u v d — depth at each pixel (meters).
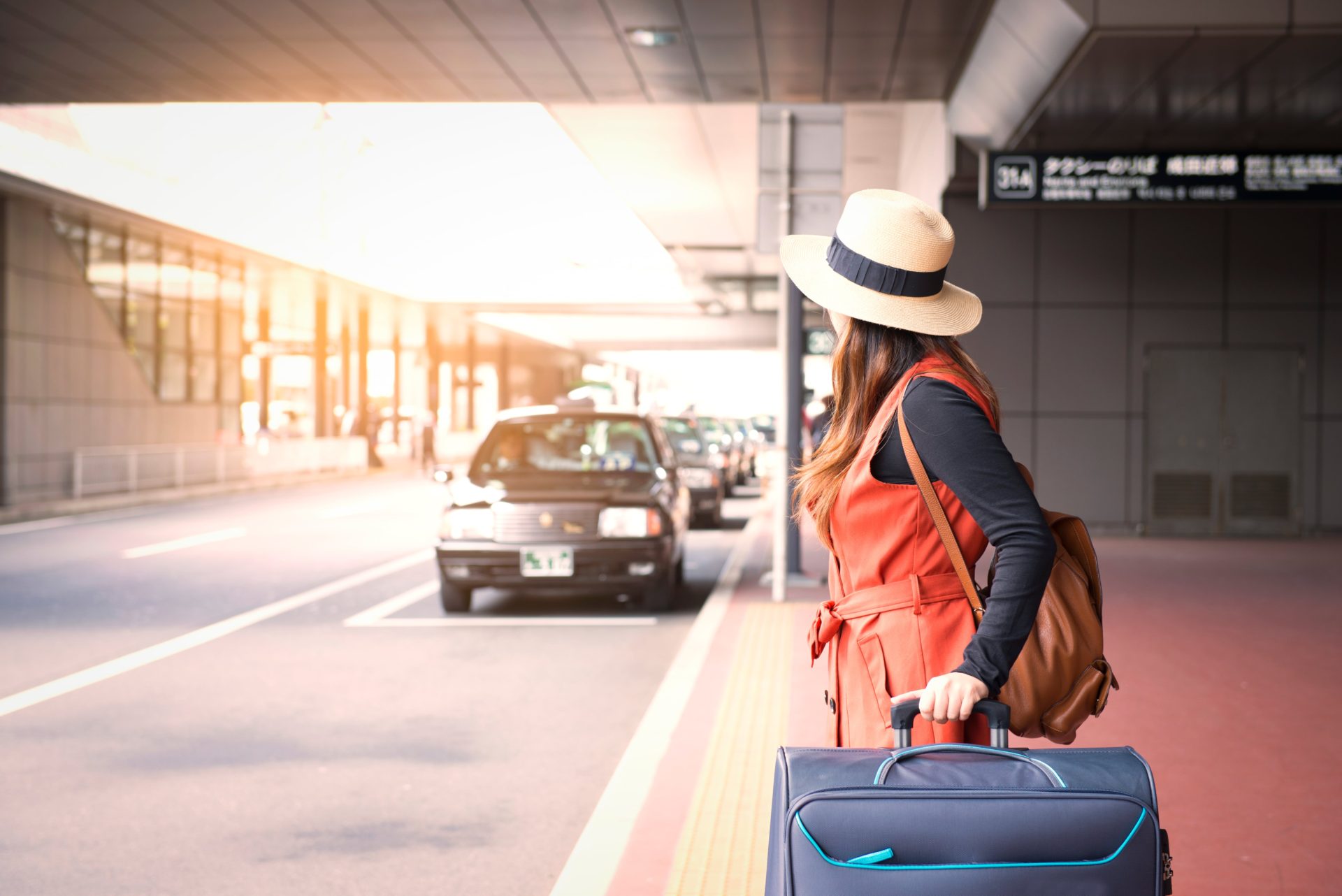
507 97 14.12
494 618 9.82
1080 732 5.78
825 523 2.29
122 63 12.88
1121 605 10.15
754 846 4.14
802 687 6.85
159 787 5.19
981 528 2.01
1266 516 16.83
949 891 1.74
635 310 42.97
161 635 8.99
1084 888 1.76
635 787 4.99
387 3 10.87
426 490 28.75
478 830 4.62
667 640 8.78
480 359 64.81
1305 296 16.73
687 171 21.59
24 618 9.77
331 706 6.69
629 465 10.81
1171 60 11.09
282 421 40.56
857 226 2.19
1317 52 10.81
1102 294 16.77
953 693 1.87
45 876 4.14
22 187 20.12
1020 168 14.28
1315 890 3.74
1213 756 5.34
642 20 11.28
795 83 13.60
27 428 22.47
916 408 2.06
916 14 11.26
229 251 26.84
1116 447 16.83
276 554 14.49
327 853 4.38
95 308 25.02
